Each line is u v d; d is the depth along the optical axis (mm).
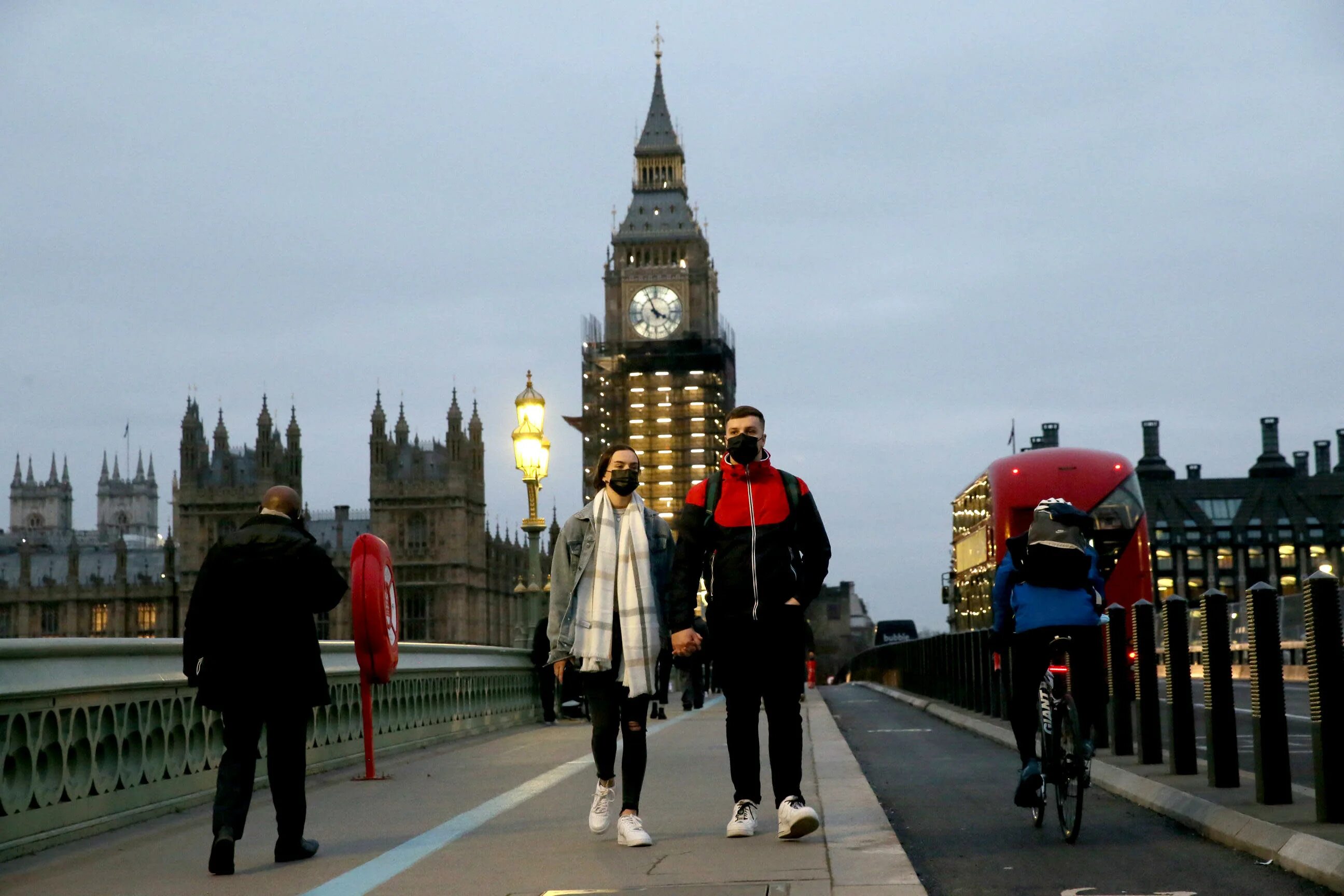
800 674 7520
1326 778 7105
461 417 169250
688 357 175625
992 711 20375
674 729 18953
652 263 182125
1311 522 165125
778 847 7195
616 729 7750
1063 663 8070
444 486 167375
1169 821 8680
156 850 7914
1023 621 8102
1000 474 27234
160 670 9688
